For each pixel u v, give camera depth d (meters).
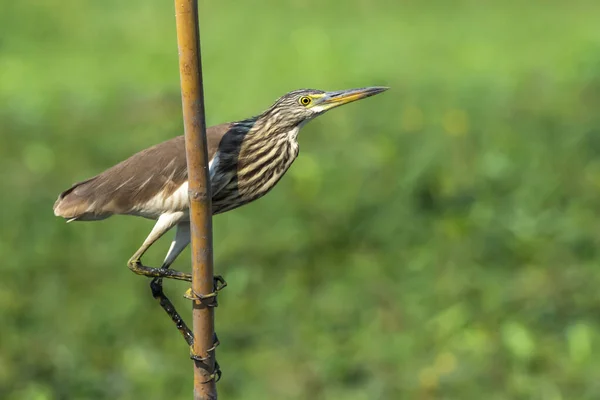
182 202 7.95
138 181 8.04
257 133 8.31
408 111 19.11
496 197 14.86
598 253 13.34
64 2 28.75
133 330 12.39
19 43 25.81
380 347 11.75
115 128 18.89
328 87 21.34
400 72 22.53
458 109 18.84
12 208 15.02
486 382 11.08
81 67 23.80
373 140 17.38
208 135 8.23
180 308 12.85
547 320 12.00
